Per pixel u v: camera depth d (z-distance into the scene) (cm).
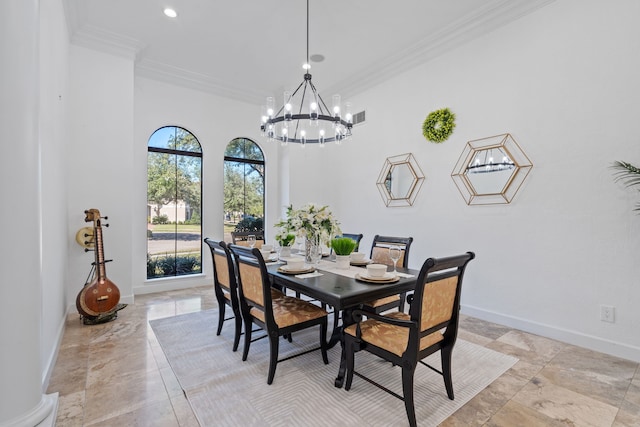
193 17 321
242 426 160
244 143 519
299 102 538
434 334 177
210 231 477
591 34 252
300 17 321
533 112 286
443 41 352
